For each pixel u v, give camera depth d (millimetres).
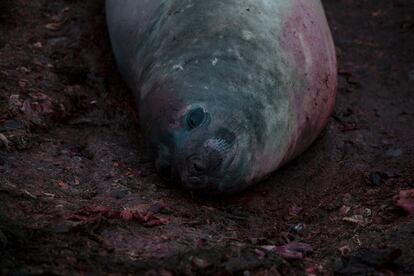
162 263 6113
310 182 8672
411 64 11305
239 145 7637
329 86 8961
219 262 6184
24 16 11133
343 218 7637
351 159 9148
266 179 8562
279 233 7457
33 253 5941
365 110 10242
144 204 7469
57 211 6840
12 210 6688
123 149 8688
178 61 8219
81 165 8125
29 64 10000
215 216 7617
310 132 8750
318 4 9531
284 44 8352
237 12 8414
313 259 6707
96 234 6551
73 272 5770
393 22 12320
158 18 9016
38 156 8086
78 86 9781
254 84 7914
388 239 6922
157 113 8039
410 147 9438
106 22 10953
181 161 7668
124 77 9805
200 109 7707
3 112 8750
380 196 8102
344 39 11891
